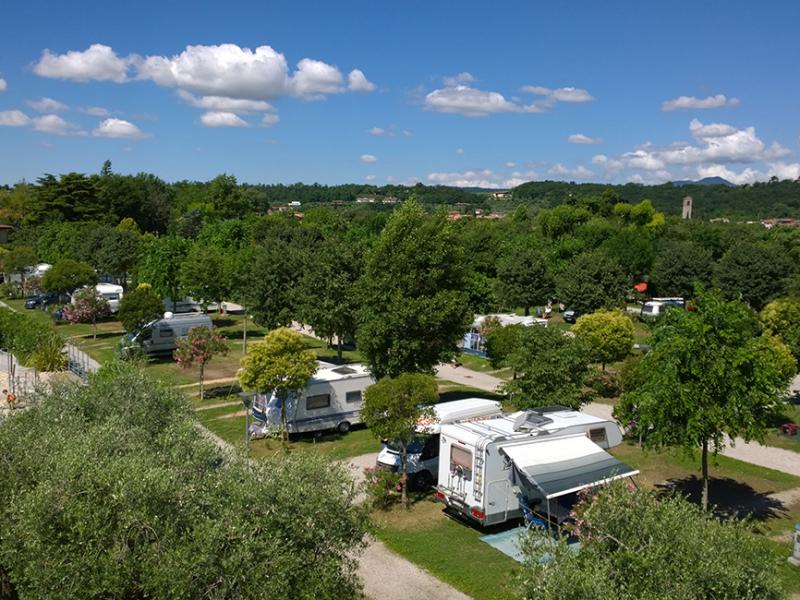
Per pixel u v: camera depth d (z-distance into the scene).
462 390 29.62
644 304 52.09
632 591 7.32
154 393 16.08
